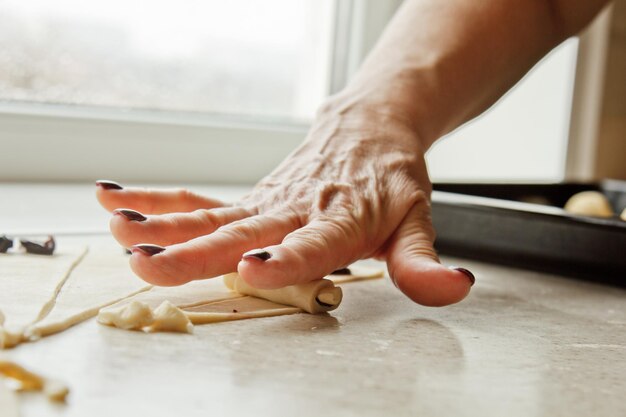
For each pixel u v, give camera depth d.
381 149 0.52
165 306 0.37
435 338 0.40
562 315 0.47
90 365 0.31
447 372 0.34
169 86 0.96
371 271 0.54
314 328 0.39
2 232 0.56
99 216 0.67
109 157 0.88
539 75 1.20
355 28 1.05
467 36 0.59
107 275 0.46
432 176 1.16
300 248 0.41
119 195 0.48
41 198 0.74
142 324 0.36
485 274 0.59
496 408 0.31
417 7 0.62
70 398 0.28
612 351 0.40
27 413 0.26
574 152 1.23
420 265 0.43
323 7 1.07
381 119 0.54
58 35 0.86
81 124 0.85
